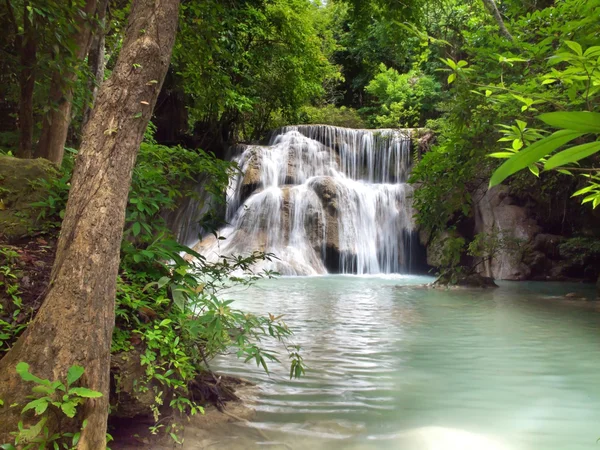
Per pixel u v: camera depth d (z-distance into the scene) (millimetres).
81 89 6012
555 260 15688
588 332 6465
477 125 5508
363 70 33906
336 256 17562
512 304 9211
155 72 2381
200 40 6297
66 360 1999
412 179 7402
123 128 2281
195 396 3367
